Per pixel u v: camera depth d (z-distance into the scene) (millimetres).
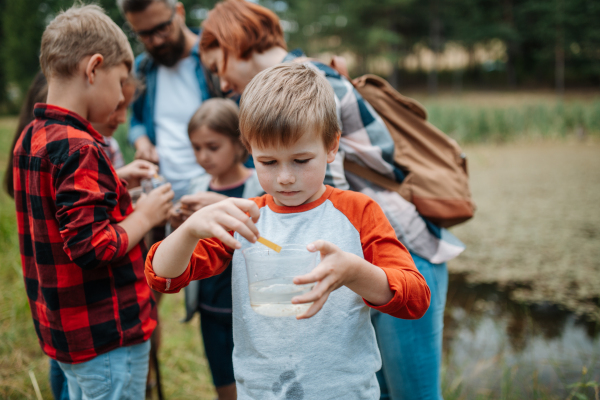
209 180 2068
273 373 1044
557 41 28406
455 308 3426
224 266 1144
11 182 1907
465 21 32500
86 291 1351
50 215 1319
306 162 986
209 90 2480
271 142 957
